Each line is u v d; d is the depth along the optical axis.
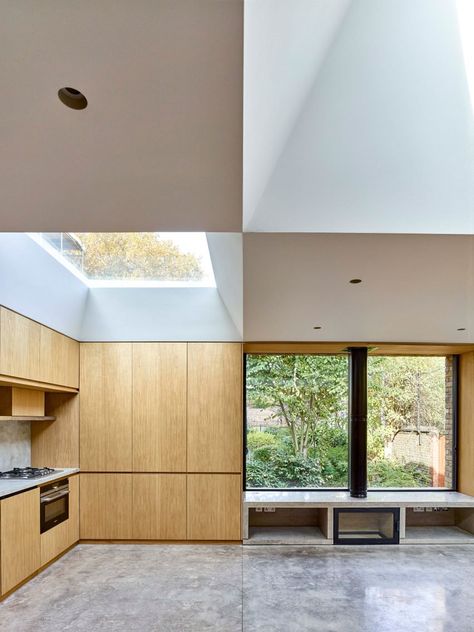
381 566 4.62
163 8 1.35
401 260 3.28
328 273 3.53
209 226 2.68
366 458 5.70
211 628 3.38
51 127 1.81
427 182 2.87
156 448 5.40
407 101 2.85
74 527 5.20
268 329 4.99
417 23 2.77
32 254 3.76
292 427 6.07
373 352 6.07
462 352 5.95
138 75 1.59
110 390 5.46
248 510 5.61
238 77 1.58
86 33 1.44
